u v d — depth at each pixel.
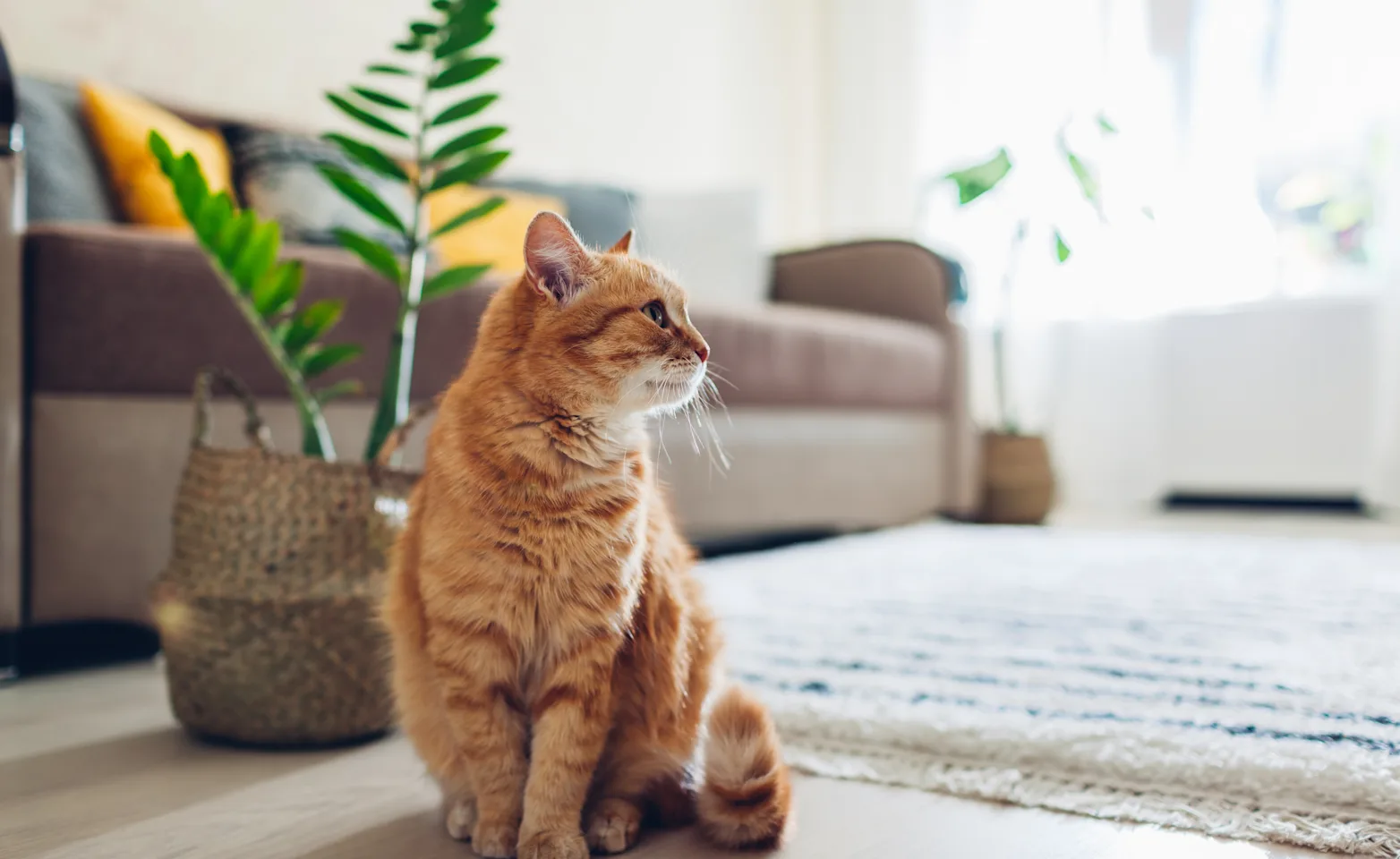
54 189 1.79
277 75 2.57
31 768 1.04
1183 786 0.95
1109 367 3.76
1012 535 2.87
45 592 1.36
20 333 1.31
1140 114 3.70
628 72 3.61
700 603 0.99
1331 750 0.99
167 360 1.43
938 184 3.83
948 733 1.07
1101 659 1.41
